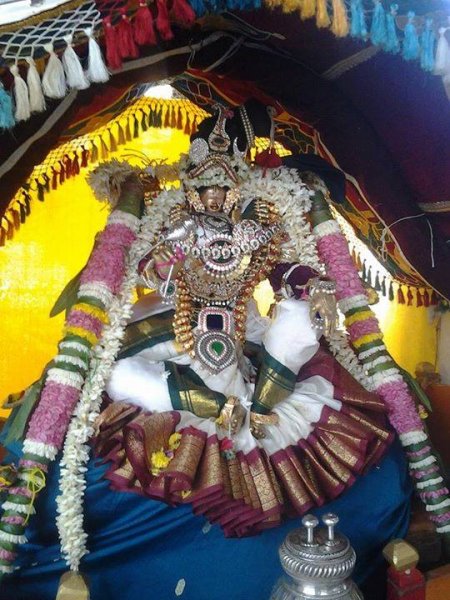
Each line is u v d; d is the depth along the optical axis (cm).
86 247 344
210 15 190
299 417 206
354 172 247
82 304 199
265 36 208
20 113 151
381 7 166
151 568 189
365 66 215
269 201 227
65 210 336
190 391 199
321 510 199
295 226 225
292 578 168
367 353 225
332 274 227
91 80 159
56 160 268
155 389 199
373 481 209
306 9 161
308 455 199
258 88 239
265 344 214
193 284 223
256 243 219
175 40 195
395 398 221
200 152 221
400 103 221
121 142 287
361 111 233
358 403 214
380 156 240
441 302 292
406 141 232
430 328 307
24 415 198
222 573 192
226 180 221
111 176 219
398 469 215
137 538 187
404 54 174
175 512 188
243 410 200
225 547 192
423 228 250
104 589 185
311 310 207
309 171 235
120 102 246
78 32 154
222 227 219
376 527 204
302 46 211
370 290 243
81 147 275
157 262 211
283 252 230
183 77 254
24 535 181
